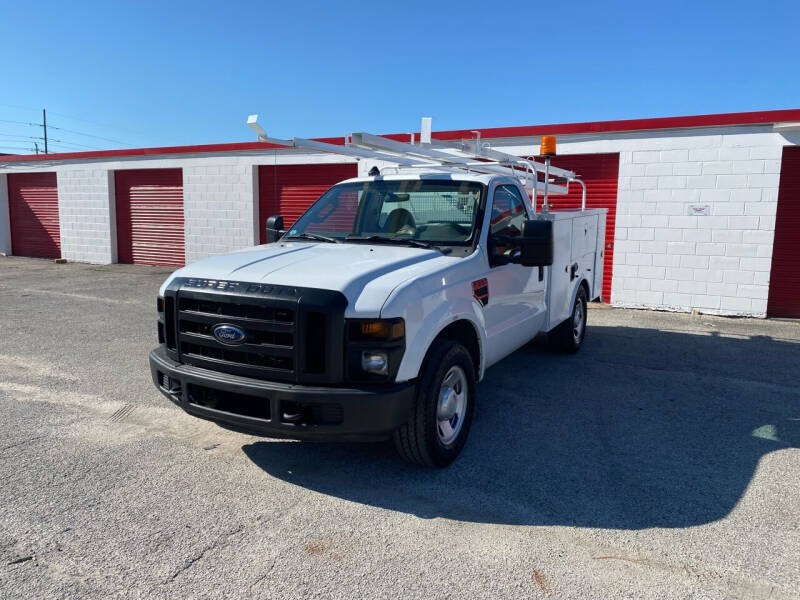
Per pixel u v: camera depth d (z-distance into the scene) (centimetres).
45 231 1966
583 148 1121
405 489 393
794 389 621
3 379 623
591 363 718
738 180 1016
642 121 1061
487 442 474
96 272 1590
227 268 407
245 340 376
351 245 481
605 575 302
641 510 369
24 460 426
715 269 1050
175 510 361
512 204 554
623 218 1105
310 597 282
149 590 286
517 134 1159
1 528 337
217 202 1570
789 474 420
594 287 820
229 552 318
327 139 1393
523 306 561
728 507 373
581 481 407
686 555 321
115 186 1777
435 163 654
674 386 629
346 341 361
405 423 386
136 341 798
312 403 354
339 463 431
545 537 337
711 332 908
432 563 311
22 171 1953
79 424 498
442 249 466
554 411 548
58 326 893
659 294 1098
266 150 1480
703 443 476
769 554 322
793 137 973
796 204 1017
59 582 290
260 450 451
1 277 1480
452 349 412
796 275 1032
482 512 364
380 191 533
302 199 1473
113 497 375
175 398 406
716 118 1009
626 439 483
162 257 1717
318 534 337
